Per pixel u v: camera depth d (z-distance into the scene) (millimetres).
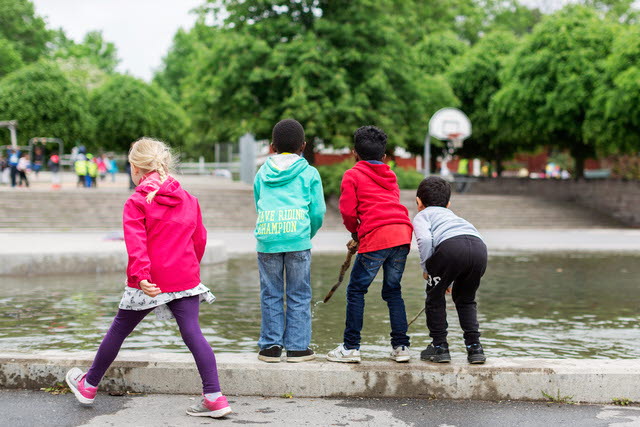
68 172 44625
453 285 4309
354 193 4246
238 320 7066
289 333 4270
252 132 25719
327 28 24828
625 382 4027
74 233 18922
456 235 4082
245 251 15281
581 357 5516
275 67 24688
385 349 5598
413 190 29859
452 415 3779
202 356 3678
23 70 40656
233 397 4102
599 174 39656
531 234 21500
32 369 4211
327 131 24906
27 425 3529
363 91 25156
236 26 26328
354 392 4113
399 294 4344
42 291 9016
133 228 3555
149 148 3754
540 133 28953
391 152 32906
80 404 3910
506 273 11711
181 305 3688
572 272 11883
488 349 5812
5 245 12289
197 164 47125
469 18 53844
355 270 4277
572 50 26953
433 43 38625
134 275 3500
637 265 13055
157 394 4152
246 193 26328
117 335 3766
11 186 27422
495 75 33281
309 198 4246
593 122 25438
